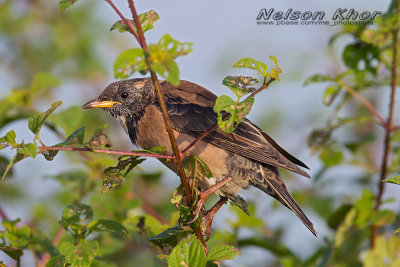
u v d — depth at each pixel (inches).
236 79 259.6
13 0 597.9
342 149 468.4
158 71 225.3
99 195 404.5
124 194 416.5
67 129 407.2
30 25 590.9
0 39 593.0
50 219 448.8
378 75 493.0
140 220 382.9
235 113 253.3
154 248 376.5
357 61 457.4
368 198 403.2
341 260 431.5
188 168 315.3
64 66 585.6
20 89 465.1
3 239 326.0
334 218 424.5
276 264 449.1
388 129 424.2
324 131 459.5
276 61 257.9
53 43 588.4
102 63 586.9
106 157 425.1
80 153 431.2
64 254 287.1
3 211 437.4
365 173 484.4
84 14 587.8
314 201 466.3
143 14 260.8
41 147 256.4
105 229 315.6
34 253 336.2
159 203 478.9
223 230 417.7
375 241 404.5
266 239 431.5
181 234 337.4
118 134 541.3
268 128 572.1
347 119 445.1
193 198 288.8
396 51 416.2
